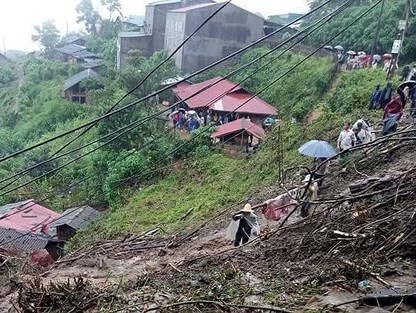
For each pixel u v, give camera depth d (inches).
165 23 1952.5
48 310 274.2
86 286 305.6
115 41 2345.0
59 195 1106.7
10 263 458.3
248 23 1736.0
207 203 740.7
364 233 302.7
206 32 1711.4
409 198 336.2
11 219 940.0
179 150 1032.2
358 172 483.5
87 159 1169.4
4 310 307.3
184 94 1384.1
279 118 1218.0
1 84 2667.3
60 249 839.1
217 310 239.6
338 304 226.7
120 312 257.4
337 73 1175.6
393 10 1235.9
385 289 235.0
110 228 775.1
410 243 273.3
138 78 1342.3
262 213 498.3
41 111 2017.7
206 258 382.3
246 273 300.2
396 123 515.8
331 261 288.8
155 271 379.2
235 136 1005.2
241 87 1419.8
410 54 1119.0
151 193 916.6
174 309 247.3
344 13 1429.6
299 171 654.5
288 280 277.0
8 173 1278.3
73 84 1929.1
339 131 764.0
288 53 1502.2
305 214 426.3
